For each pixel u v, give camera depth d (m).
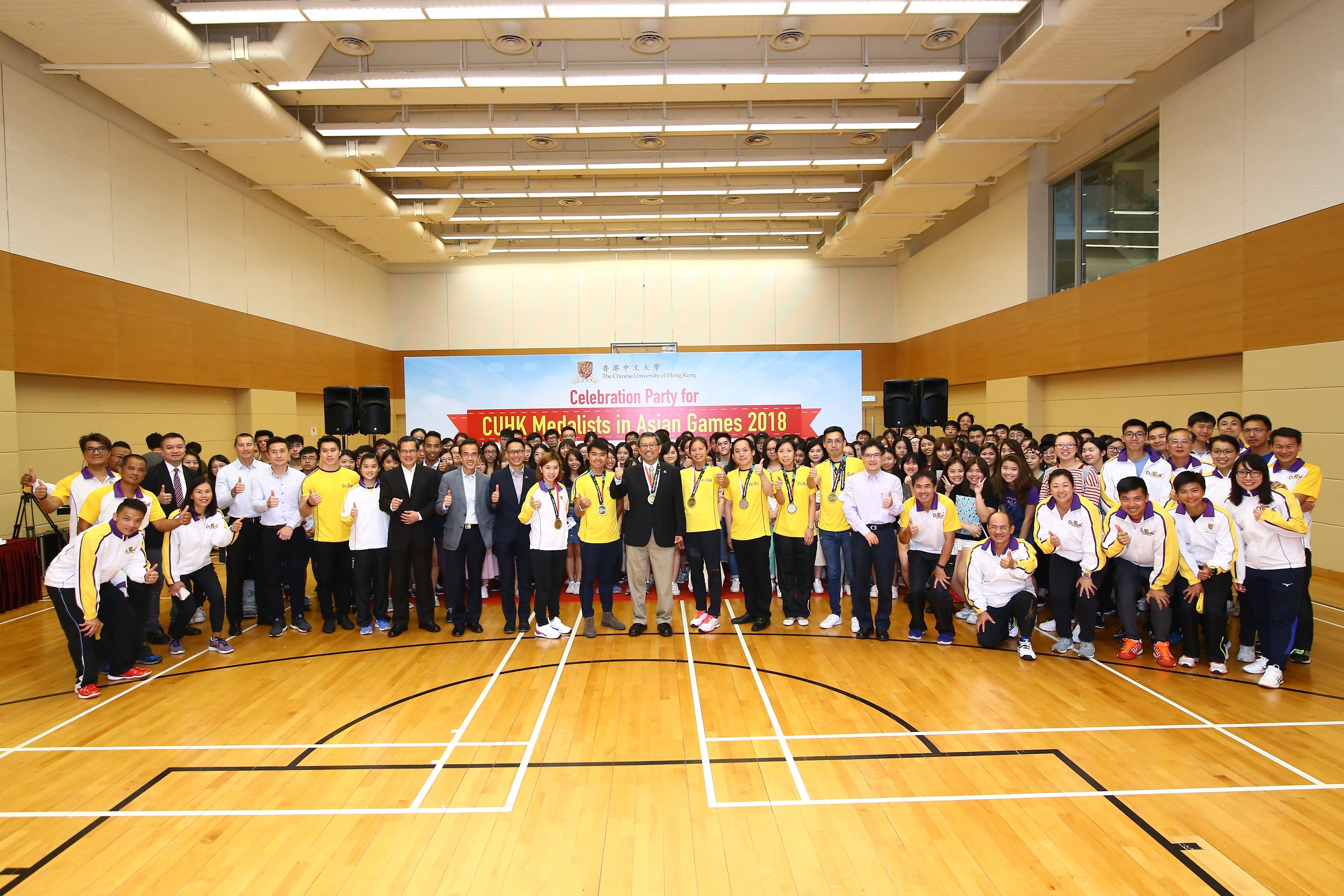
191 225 10.26
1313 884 2.60
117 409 9.11
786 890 2.60
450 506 5.84
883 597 5.63
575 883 2.65
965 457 6.43
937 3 6.52
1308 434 7.23
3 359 7.26
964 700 4.35
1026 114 9.17
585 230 15.65
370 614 5.96
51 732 4.04
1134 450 5.92
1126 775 3.41
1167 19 7.00
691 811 3.14
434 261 16.97
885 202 12.66
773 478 5.97
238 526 5.94
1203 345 8.53
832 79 8.38
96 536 4.56
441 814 3.14
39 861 2.83
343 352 15.01
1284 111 7.39
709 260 17.56
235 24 7.64
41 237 7.71
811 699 4.41
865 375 17.69
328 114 10.23
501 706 4.34
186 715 4.26
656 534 5.71
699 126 9.64
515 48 7.96
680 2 6.48
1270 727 3.91
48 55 7.15
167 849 2.90
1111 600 6.08
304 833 3.01
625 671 4.96
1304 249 7.21
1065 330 11.21
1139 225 10.01
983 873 2.69
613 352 16.92
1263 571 4.52
